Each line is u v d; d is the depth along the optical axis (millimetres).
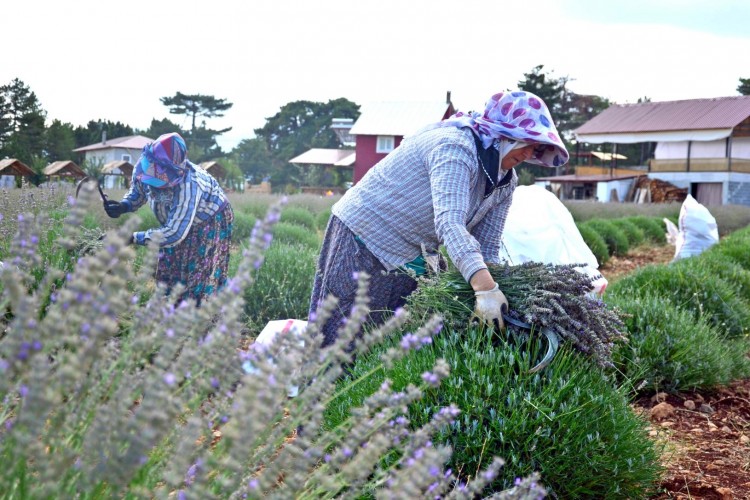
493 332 2951
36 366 1147
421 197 3232
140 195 4848
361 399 2910
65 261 3955
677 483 3295
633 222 21266
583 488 2775
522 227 5406
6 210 4648
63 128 61344
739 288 7707
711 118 47281
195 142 99750
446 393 2855
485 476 1745
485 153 3154
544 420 2764
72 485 1339
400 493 1397
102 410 1343
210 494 1360
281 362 1519
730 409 4719
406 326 3223
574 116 91438
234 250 10016
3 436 1405
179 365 1519
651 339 4980
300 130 114438
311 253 7340
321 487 1605
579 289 3121
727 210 31188
